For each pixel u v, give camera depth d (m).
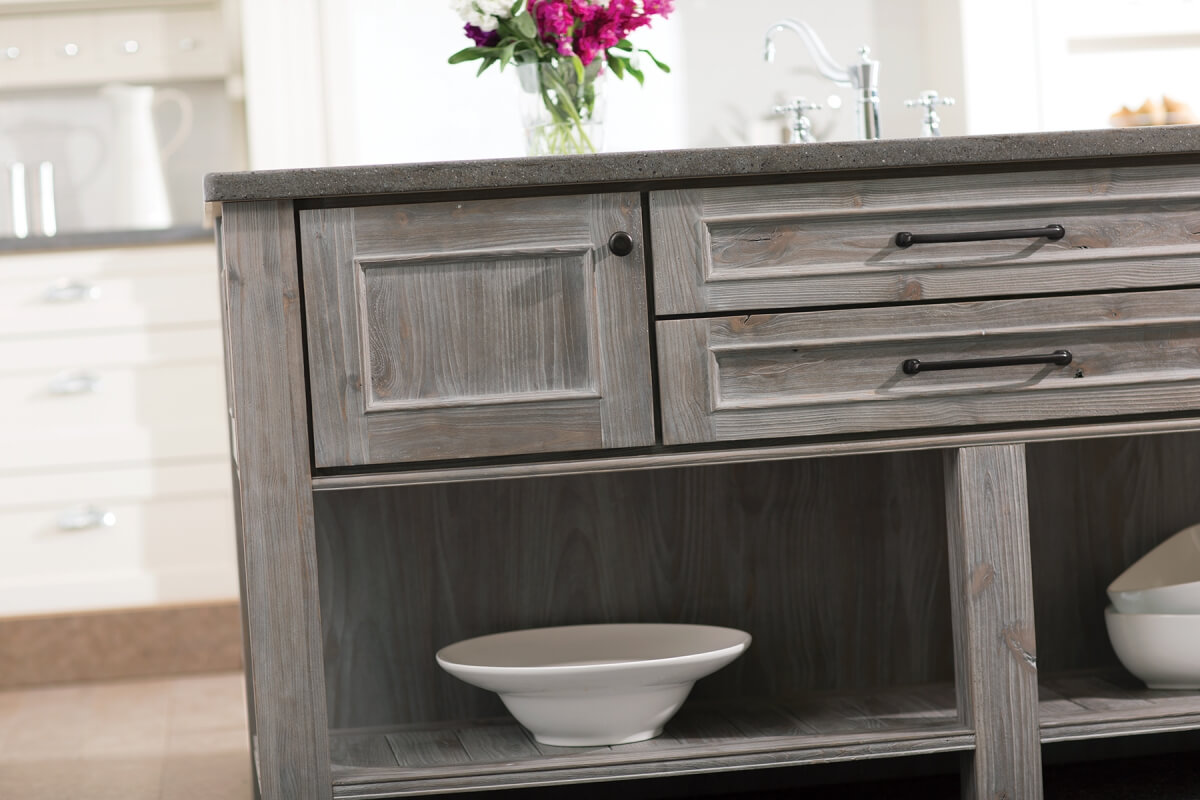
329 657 1.78
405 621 1.80
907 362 1.51
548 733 1.60
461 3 1.80
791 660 1.86
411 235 1.46
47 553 2.94
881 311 1.52
